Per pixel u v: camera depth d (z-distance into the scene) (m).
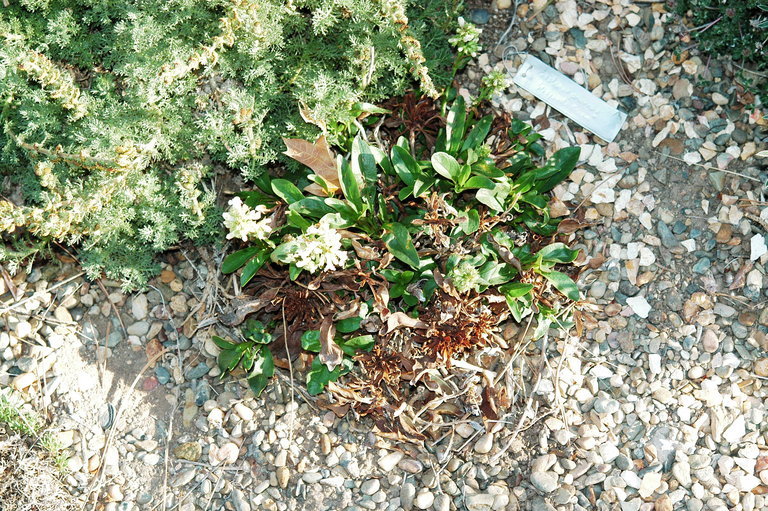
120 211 0.52
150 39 0.51
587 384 0.55
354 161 0.53
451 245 0.53
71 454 0.54
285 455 0.53
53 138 0.55
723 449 0.53
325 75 0.53
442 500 0.52
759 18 0.55
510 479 0.53
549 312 0.54
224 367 0.54
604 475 0.52
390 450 0.54
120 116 0.53
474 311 0.52
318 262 0.46
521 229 0.56
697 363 0.55
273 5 0.52
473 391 0.53
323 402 0.54
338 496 0.53
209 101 0.56
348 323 0.53
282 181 0.53
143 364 0.56
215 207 0.54
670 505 0.51
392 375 0.52
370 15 0.54
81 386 0.55
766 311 0.55
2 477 0.52
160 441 0.54
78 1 0.54
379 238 0.53
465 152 0.55
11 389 0.54
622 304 0.56
